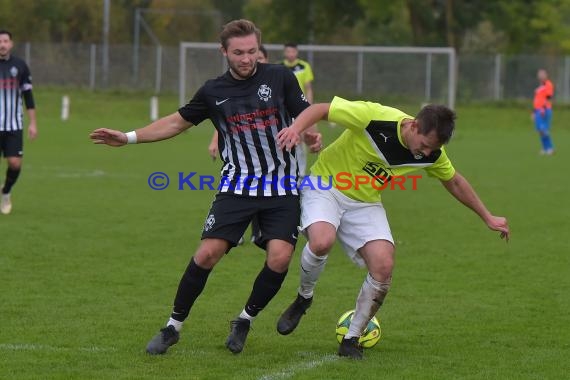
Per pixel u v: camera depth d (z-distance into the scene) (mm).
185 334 15141
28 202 31547
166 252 22797
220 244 13586
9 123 27734
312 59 74125
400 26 123688
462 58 96562
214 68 68875
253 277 20000
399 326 16000
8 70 27562
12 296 17781
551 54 114938
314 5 111312
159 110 86875
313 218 13852
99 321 15922
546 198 34750
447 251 23438
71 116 82500
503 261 22125
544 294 18656
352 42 123875
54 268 20609
